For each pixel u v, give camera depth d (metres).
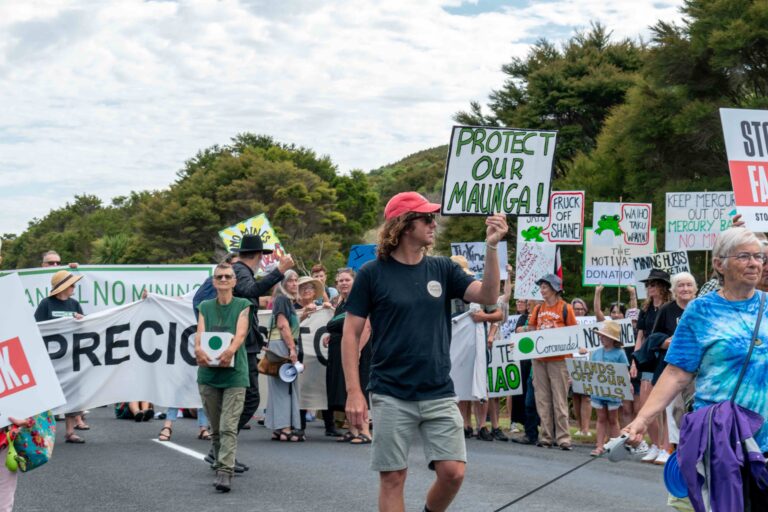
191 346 12.39
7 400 5.73
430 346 5.51
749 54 32.00
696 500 4.85
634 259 15.25
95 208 129.88
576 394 14.28
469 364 13.12
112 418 15.45
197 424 14.42
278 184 73.38
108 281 18.22
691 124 32.16
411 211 5.55
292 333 12.52
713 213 15.64
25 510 7.73
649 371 10.39
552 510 7.72
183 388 12.29
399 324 5.50
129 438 12.43
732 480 4.75
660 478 9.62
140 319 12.39
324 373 13.34
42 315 12.39
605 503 8.07
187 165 89.00
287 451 11.31
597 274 16.89
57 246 110.69
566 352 12.40
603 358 12.35
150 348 12.41
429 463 5.57
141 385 12.37
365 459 10.61
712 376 4.95
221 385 8.76
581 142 45.56
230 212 74.31
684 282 9.89
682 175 34.50
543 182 7.28
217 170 76.75
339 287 12.85
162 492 8.52
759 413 4.88
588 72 46.69
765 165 9.54
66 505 7.93
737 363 4.90
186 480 9.13
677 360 5.06
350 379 5.60
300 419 12.98
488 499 8.25
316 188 74.38
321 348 13.38
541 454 11.59
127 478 9.24
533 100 46.81
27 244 122.38
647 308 11.63
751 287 5.00
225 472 8.58
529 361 14.03
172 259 74.25
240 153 88.38
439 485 5.56
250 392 10.31
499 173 7.26
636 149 34.72
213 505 7.92
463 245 16.27
